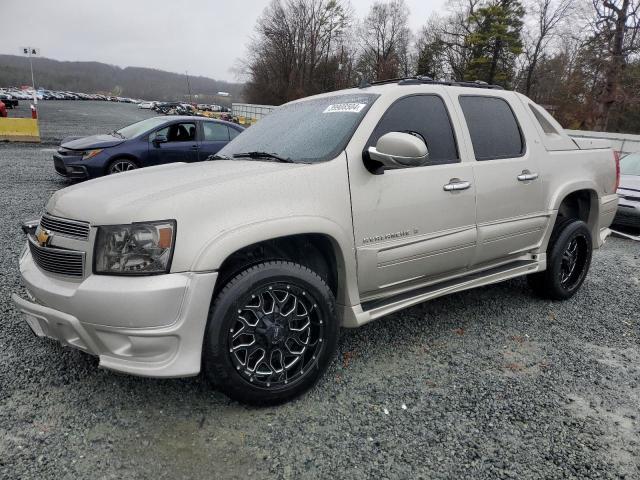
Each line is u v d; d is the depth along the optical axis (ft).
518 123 12.69
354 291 9.46
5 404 8.41
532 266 13.08
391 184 9.69
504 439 7.93
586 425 8.38
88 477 6.84
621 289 15.78
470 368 10.22
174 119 30.99
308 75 206.28
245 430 7.98
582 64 106.93
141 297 7.21
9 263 15.48
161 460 7.23
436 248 10.49
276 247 9.25
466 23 162.71
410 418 8.42
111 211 7.69
